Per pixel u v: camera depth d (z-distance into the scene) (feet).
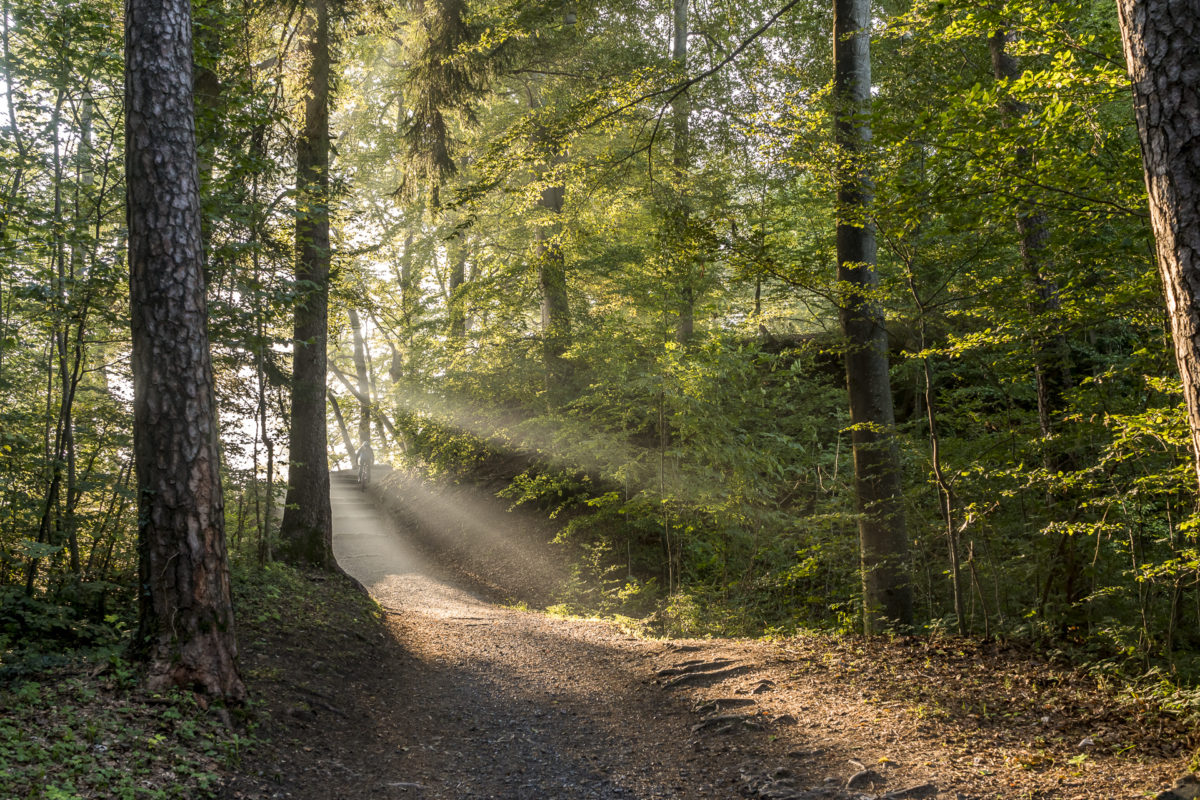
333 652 27.68
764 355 43.62
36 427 26.13
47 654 19.90
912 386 43.34
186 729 17.07
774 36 43.14
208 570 19.48
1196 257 10.66
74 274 26.30
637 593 44.60
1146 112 11.27
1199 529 18.56
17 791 12.84
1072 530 21.63
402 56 54.39
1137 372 22.63
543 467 54.95
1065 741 17.71
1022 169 18.22
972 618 28.89
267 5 36.68
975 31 19.93
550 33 45.70
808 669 25.64
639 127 35.91
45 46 24.45
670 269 42.55
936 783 16.28
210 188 27.09
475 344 62.34
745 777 18.03
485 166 34.14
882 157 24.13
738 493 40.14
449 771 19.19
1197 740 16.26
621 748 21.03
